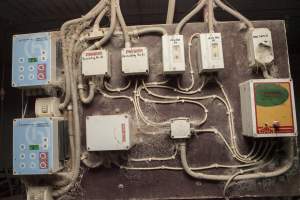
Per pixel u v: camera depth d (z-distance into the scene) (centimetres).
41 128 119
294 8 238
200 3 133
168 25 133
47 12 232
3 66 335
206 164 126
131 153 128
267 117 113
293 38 305
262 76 130
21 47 125
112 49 133
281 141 126
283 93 115
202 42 122
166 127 127
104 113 130
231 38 133
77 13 234
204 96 129
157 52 132
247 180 125
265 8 237
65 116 131
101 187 127
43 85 124
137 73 126
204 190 125
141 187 126
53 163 117
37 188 125
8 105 351
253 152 126
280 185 124
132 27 133
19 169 117
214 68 120
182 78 130
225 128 128
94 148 118
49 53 124
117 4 134
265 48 123
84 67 124
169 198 125
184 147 123
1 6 219
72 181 125
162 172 127
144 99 130
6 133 347
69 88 128
